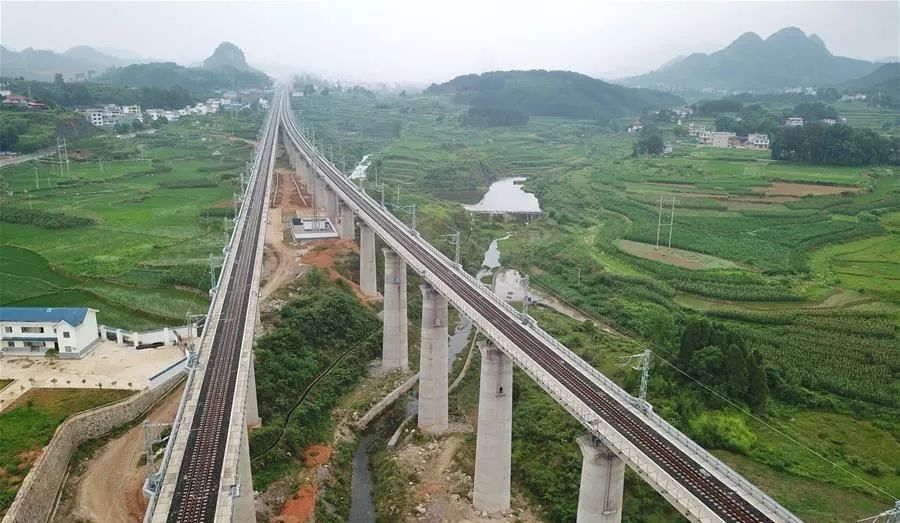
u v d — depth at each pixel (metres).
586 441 55.78
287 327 103.06
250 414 80.00
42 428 66.75
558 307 137.38
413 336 122.94
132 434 71.69
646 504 68.06
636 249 164.25
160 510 45.75
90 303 105.81
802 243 160.75
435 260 97.56
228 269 95.62
